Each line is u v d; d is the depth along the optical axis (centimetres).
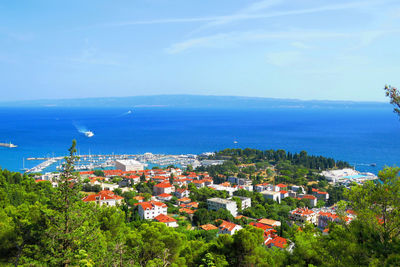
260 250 5441
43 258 3328
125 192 15038
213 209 14212
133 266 3856
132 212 11244
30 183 11562
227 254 5397
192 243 6469
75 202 3659
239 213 14288
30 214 3962
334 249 3259
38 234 3547
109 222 5916
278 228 10844
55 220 3484
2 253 3591
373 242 2931
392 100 2742
